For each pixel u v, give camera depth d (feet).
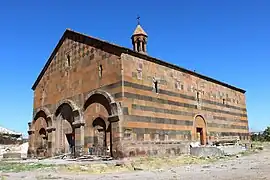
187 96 100.32
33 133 110.73
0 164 74.59
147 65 86.17
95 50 88.22
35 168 63.67
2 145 171.83
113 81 79.87
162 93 89.15
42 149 105.29
